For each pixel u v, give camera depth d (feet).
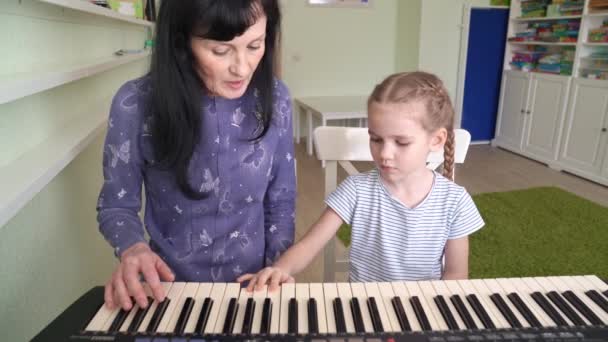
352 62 15.69
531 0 13.35
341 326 1.74
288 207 3.14
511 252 7.26
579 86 11.27
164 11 2.22
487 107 15.23
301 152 14.10
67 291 2.86
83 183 3.39
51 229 2.60
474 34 14.37
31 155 2.38
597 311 1.85
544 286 2.05
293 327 1.73
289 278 2.17
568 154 11.81
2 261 1.94
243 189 2.76
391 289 2.01
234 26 1.96
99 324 1.72
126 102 2.50
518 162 12.92
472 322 1.76
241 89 2.31
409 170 2.82
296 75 15.29
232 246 2.83
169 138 2.43
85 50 3.88
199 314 1.80
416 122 2.72
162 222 2.81
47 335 1.65
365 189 3.17
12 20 2.30
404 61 15.23
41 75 2.16
